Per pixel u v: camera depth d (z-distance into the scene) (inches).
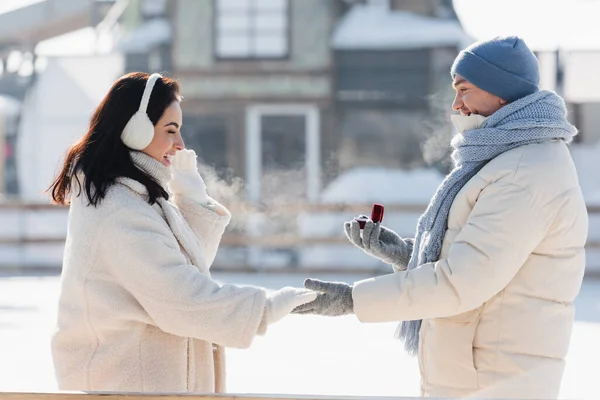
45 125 1493.6
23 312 733.9
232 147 1460.4
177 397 195.0
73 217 216.8
